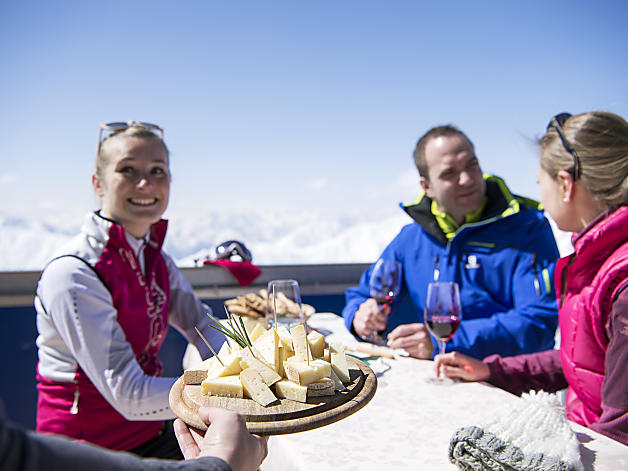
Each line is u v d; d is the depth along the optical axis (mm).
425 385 1030
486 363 1100
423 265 1824
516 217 1711
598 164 899
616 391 759
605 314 825
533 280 1594
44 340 1231
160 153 1406
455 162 1662
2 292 2221
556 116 1017
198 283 2592
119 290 1226
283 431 502
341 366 641
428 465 670
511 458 618
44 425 1234
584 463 659
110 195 1355
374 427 810
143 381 1079
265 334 703
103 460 322
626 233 836
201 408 517
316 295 2838
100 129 1407
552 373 1073
